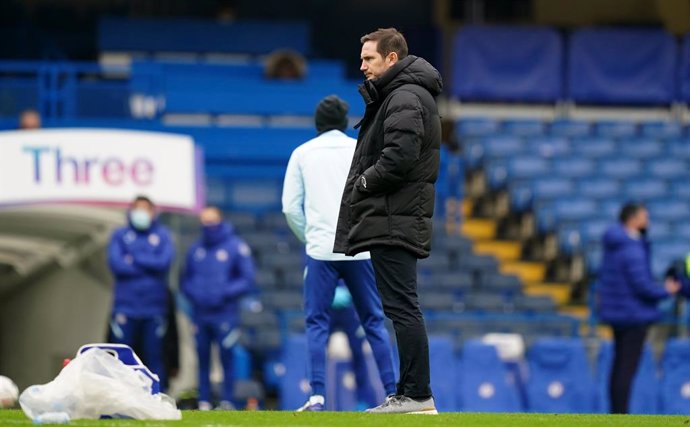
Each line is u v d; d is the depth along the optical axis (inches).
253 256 2346.2
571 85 3102.9
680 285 1672.0
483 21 3361.2
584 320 2148.1
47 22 3211.1
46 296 1822.1
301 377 1739.7
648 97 3120.1
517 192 2687.0
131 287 1624.0
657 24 3312.0
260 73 3024.1
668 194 2765.7
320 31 3348.9
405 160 882.8
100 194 1739.7
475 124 2935.5
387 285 909.2
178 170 1768.0
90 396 821.9
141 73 2635.3
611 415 956.0
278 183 2596.0
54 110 2513.5
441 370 1800.0
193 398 1652.3
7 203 1720.0
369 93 912.9
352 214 910.4
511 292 2381.9
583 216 2615.7
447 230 2581.2
